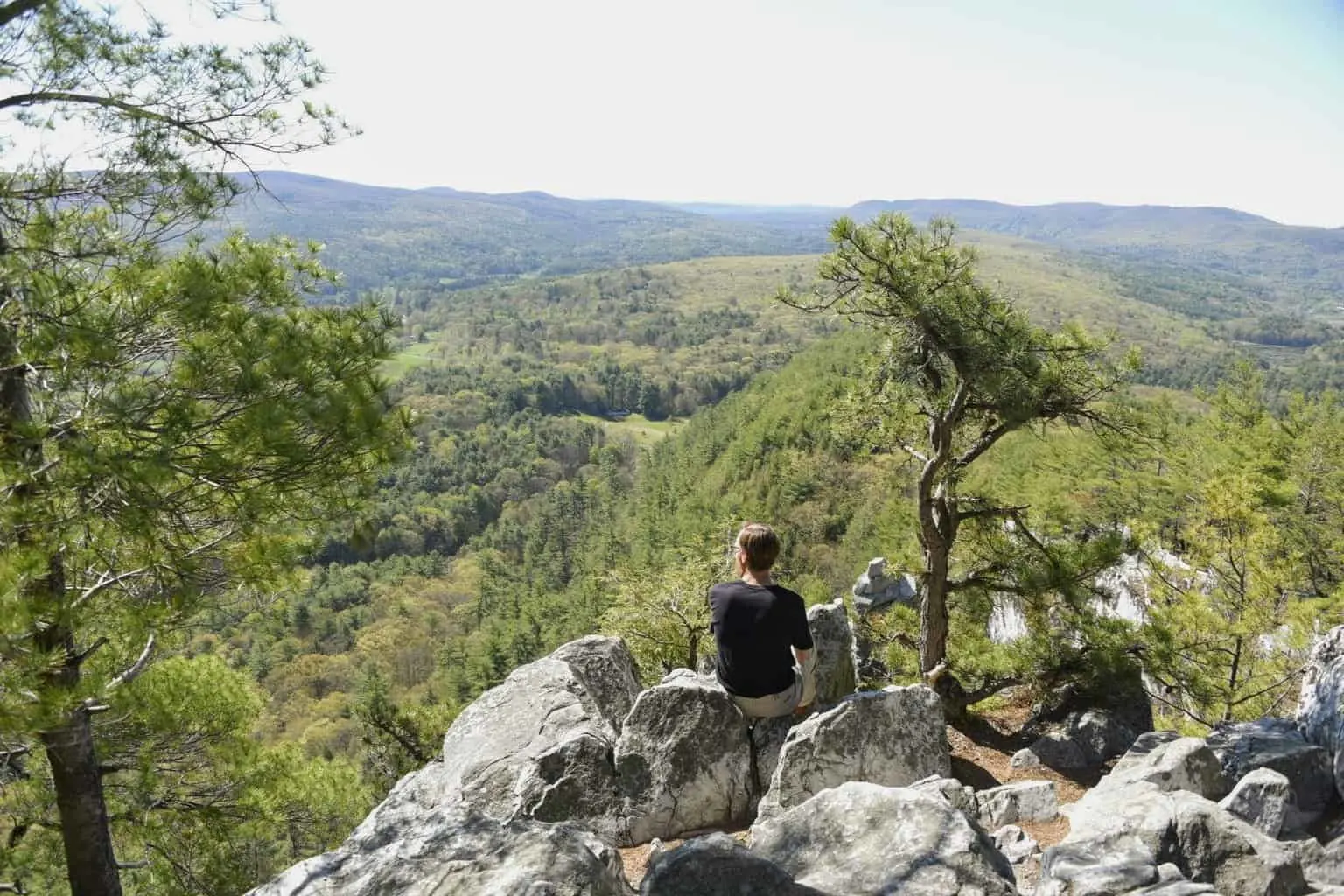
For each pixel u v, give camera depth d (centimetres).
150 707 728
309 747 5778
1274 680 1289
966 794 530
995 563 1191
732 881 330
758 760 612
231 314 560
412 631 8694
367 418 574
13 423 507
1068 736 991
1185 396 13788
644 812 594
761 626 561
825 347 12631
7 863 808
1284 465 2753
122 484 509
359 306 628
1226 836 396
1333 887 378
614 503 12888
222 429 546
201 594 615
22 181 550
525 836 379
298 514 624
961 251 1036
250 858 1043
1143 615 1434
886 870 346
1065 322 1067
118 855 980
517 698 755
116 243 557
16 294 505
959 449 1226
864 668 1452
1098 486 3378
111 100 597
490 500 14662
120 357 537
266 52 634
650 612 1906
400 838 394
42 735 669
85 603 572
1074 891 359
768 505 7581
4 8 548
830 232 1025
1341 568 2559
